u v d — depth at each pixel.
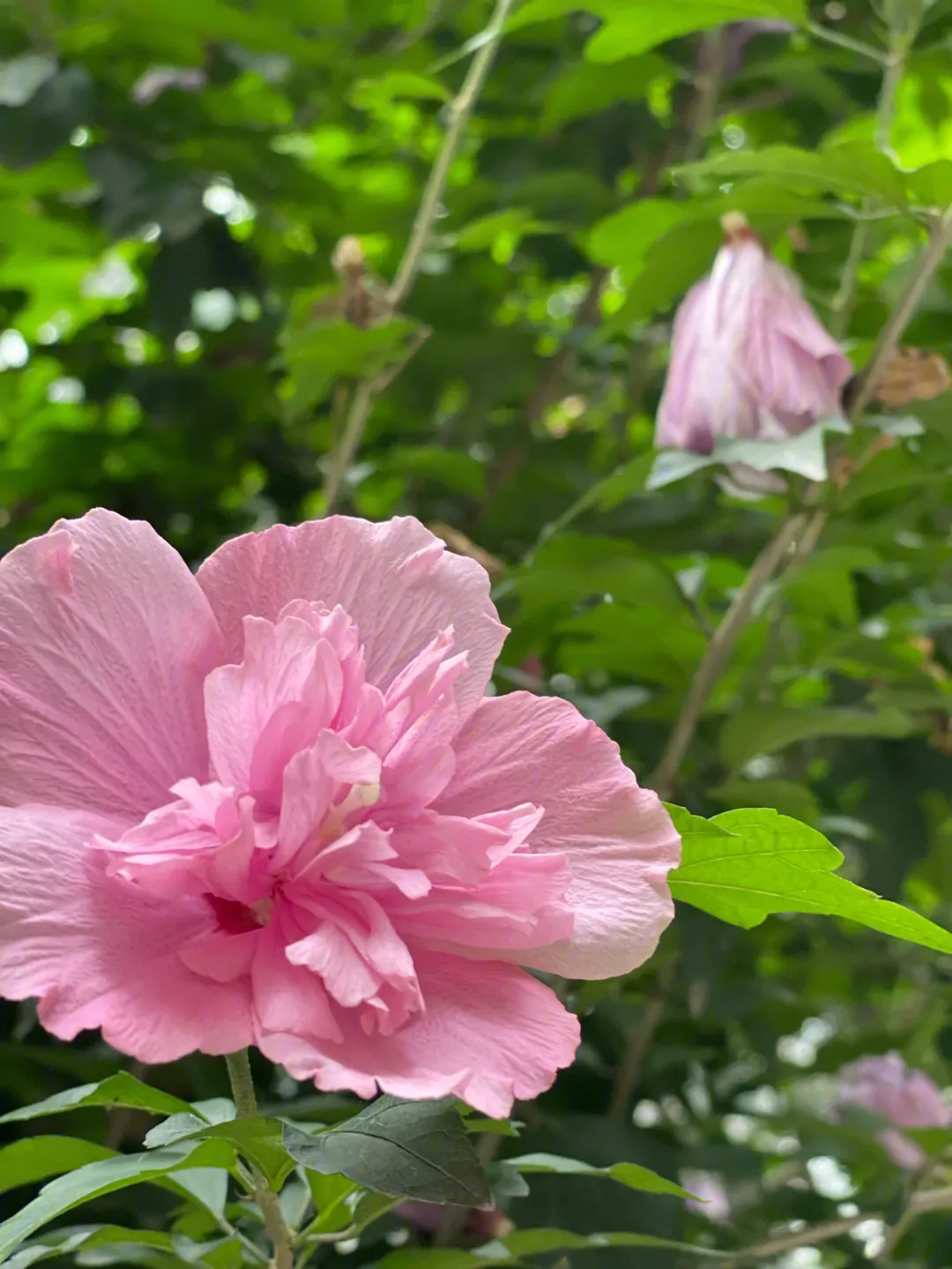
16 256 0.70
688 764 0.49
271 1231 0.28
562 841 0.24
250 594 0.25
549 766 0.25
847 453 0.44
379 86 0.53
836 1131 0.55
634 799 0.24
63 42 0.62
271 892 0.23
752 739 0.44
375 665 0.25
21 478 0.64
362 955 0.22
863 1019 0.73
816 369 0.40
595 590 0.44
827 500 0.43
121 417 0.73
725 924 0.41
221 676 0.23
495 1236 0.41
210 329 0.64
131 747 0.24
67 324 0.80
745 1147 0.54
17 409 0.73
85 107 0.57
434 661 0.24
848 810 0.62
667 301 0.47
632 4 0.45
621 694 0.50
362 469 0.54
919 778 0.50
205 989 0.22
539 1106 0.47
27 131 0.57
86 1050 0.48
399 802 0.23
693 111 0.67
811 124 0.70
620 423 0.66
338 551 0.26
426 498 0.64
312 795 0.22
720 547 0.61
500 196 0.63
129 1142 0.48
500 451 0.65
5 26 0.63
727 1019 0.52
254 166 0.60
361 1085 0.21
